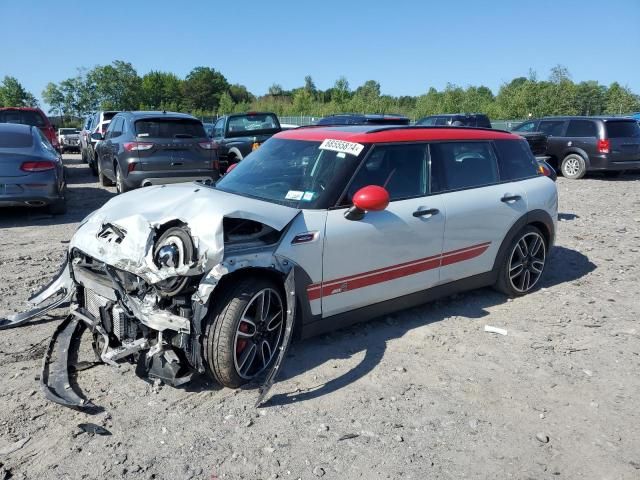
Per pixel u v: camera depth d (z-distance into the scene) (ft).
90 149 52.49
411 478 9.51
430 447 10.34
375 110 172.65
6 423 10.73
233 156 42.52
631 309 17.51
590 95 153.89
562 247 25.31
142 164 33.40
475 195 16.26
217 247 10.96
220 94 347.36
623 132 49.93
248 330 11.80
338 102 208.44
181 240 11.07
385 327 15.52
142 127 33.68
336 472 9.59
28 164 27.86
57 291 14.71
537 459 10.11
